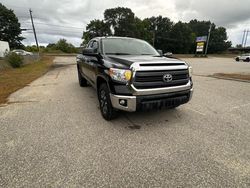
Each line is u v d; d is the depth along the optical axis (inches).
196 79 356.5
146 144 109.0
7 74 413.4
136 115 154.7
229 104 189.0
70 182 77.0
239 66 705.0
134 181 78.5
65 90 248.1
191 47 3041.3
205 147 106.2
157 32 2888.8
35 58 900.0
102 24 2532.0
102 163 90.2
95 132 123.3
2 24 2273.6
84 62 213.2
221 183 77.9
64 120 143.3
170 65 124.0
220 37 3233.3
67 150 101.2
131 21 2532.0
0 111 163.2
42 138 114.4
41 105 180.9
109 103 132.1
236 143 110.9
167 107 127.0
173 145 108.1
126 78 114.3
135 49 174.1
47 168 85.7
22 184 75.4
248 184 77.4
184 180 79.5
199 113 161.8
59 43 2169.0
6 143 108.1
